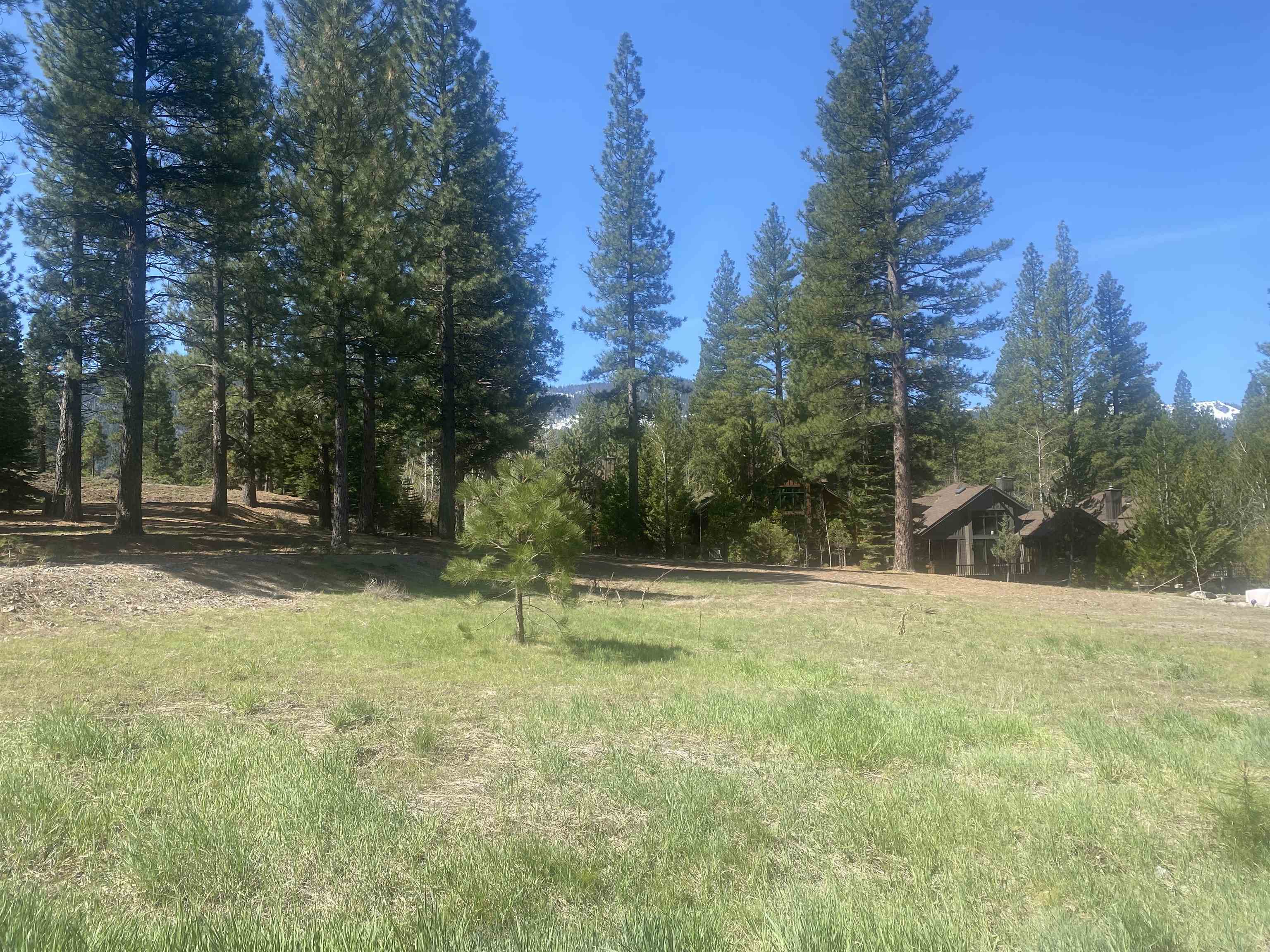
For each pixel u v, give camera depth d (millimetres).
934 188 28203
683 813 4551
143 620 11133
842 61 28938
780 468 40188
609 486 36469
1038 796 5219
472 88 26750
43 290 17625
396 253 20594
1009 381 55719
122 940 2984
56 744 5293
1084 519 41250
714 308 55750
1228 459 32500
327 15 21594
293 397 22625
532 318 29469
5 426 26578
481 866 3797
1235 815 4438
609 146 35281
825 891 3676
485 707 7145
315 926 3180
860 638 13023
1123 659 11320
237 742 5609
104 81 16250
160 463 49031
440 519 26797
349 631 11273
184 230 18781
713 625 14102
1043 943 3223
